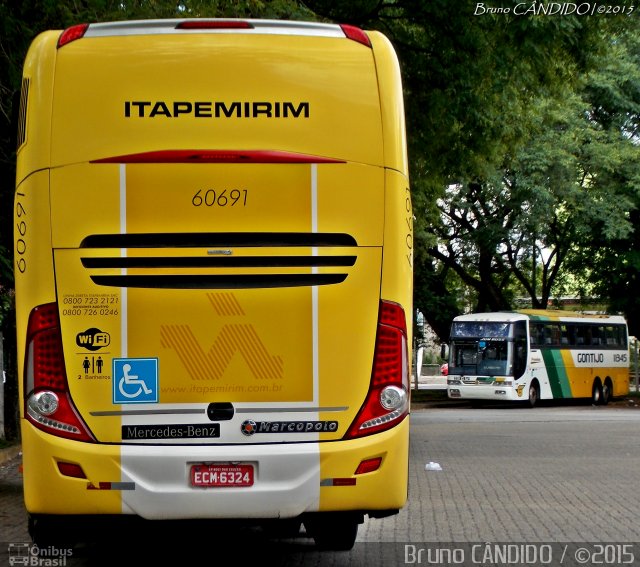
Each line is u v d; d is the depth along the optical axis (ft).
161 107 29.50
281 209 29.43
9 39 52.42
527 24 69.92
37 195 29.35
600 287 189.98
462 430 107.04
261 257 29.30
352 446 28.91
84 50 29.81
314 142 29.68
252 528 43.52
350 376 29.30
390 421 29.32
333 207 29.55
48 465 28.71
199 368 29.04
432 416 139.54
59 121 29.50
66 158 29.37
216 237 29.27
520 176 160.15
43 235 29.25
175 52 29.73
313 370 29.22
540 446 85.66
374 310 29.50
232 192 29.35
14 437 87.20
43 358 29.04
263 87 29.71
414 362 223.92
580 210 164.86
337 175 29.63
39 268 29.19
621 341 196.95
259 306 29.22
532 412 152.87
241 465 28.71
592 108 170.81
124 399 28.91
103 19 53.01
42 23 54.44
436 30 79.36
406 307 29.84
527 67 79.00
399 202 29.84
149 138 29.40
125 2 53.11
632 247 179.32
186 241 29.25
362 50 30.25
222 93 29.63
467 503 49.88
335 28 30.40
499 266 192.34
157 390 28.96
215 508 28.50
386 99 30.04
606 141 166.20
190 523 29.37
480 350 170.30
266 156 29.48
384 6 79.71
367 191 29.68
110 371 28.99
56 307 29.12
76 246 29.19
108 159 29.32
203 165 29.37
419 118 85.20
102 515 28.58
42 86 29.68
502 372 168.14
